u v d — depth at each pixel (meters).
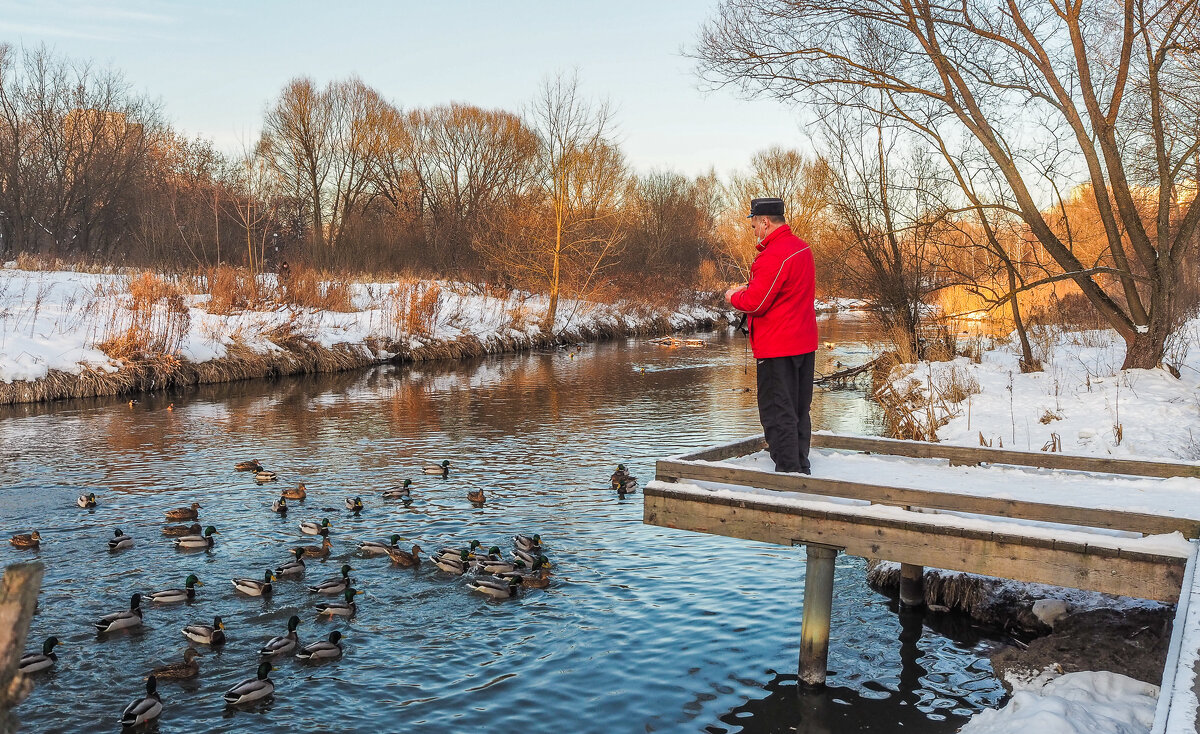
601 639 9.15
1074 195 31.80
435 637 9.29
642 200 64.62
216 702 7.86
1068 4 19.17
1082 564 5.98
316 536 12.73
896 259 27.66
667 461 7.77
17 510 13.60
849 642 8.91
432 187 68.19
